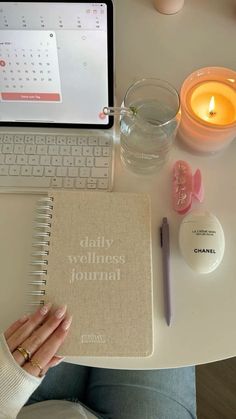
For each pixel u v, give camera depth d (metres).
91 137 0.65
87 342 0.53
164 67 0.71
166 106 0.62
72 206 0.59
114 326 0.53
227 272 0.57
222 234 0.56
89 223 0.58
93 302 0.54
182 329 0.54
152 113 0.62
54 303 0.54
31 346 0.53
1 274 0.57
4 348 0.53
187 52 0.72
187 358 0.53
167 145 0.61
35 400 0.77
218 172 0.64
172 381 0.78
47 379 0.79
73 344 0.52
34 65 0.58
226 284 0.57
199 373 1.08
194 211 0.58
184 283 0.56
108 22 0.53
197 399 1.06
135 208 0.59
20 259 0.58
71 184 0.62
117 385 0.78
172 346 0.54
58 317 0.53
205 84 0.63
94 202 0.59
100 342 0.53
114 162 0.64
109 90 0.61
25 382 0.52
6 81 0.60
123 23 0.74
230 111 0.63
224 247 0.58
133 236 0.57
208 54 0.72
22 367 0.53
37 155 0.64
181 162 0.63
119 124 0.65
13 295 0.56
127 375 0.79
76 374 0.82
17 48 0.56
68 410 0.71
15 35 0.54
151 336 0.53
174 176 0.62
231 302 0.56
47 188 0.62
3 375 0.52
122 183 0.63
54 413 0.70
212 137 0.60
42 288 0.55
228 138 0.61
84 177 0.63
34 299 0.56
